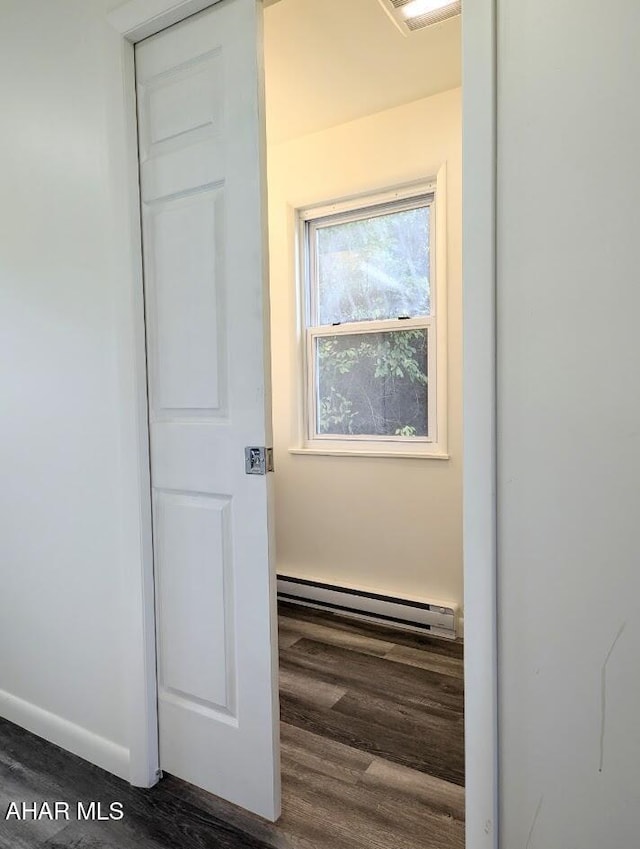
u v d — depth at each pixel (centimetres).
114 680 161
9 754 171
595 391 94
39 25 163
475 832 107
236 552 140
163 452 153
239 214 135
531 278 98
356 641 249
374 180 259
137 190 150
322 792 150
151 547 155
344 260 282
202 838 135
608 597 95
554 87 94
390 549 268
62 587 172
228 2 132
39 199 169
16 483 183
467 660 106
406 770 159
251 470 136
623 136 90
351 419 284
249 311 135
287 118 260
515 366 100
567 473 97
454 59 213
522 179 98
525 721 103
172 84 144
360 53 208
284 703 196
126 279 150
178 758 154
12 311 179
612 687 95
